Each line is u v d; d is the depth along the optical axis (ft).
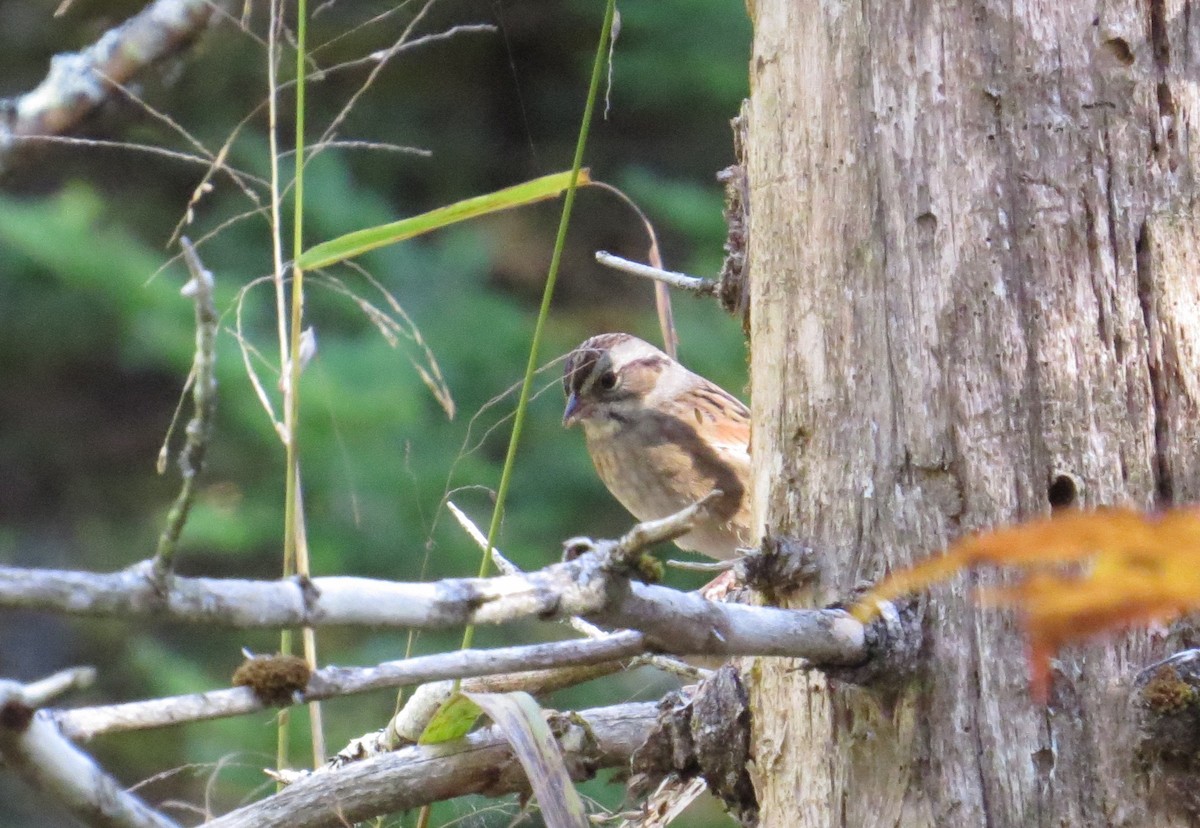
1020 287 14.06
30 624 47.88
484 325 47.19
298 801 16.11
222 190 47.32
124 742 40.78
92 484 53.11
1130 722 13.15
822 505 14.64
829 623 13.05
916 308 14.35
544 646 11.71
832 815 14.35
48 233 45.39
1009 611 13.48
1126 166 14.16
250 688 10.84
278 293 16.98
